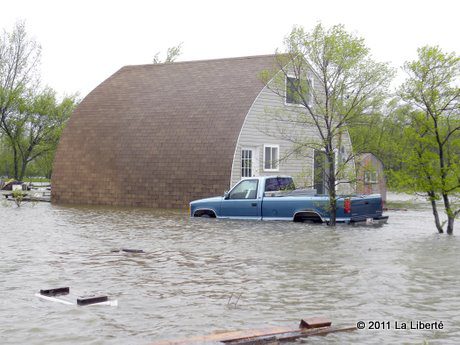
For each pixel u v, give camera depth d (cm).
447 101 1647
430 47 1655
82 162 3241
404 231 1789
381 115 2516
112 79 3569
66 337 687
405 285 980
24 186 4481
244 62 3180
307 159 3061
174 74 3356
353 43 1948
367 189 3086
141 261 1203
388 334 711
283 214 1972
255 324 747
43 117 5003
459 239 1586
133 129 3148
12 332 706
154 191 2970
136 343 663
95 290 931
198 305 841
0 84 4906
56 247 1398
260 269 1119
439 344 673
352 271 1101
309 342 679
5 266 1135
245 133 2848
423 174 1691
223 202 2080
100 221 2089
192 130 2942
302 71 2072
